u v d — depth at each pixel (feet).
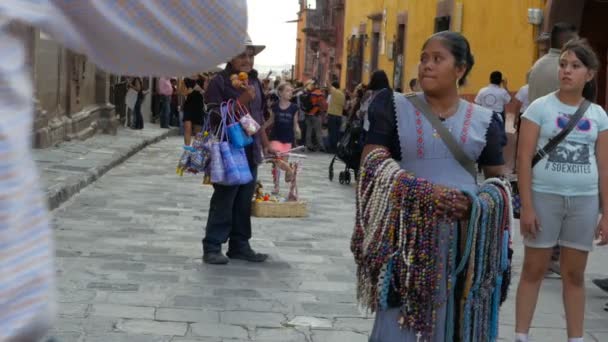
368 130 13.48
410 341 12.81
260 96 26.23
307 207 40.86
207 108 25.23
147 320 19.58
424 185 12.55
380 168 12.81
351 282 24.66
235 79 25.16
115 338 18.08
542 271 18.08
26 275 4.44
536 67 24.75
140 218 34.40
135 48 5.35
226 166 24.97
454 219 12.62
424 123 13.28
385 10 111.55
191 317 20.04
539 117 17.95
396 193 12.61
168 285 22.99
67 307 20.17
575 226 17.88
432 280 12.58
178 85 100.99
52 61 57.21
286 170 38.04
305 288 23.61
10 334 4.37
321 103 83.82
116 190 42.96
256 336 18.93
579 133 17.79
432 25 86.48
